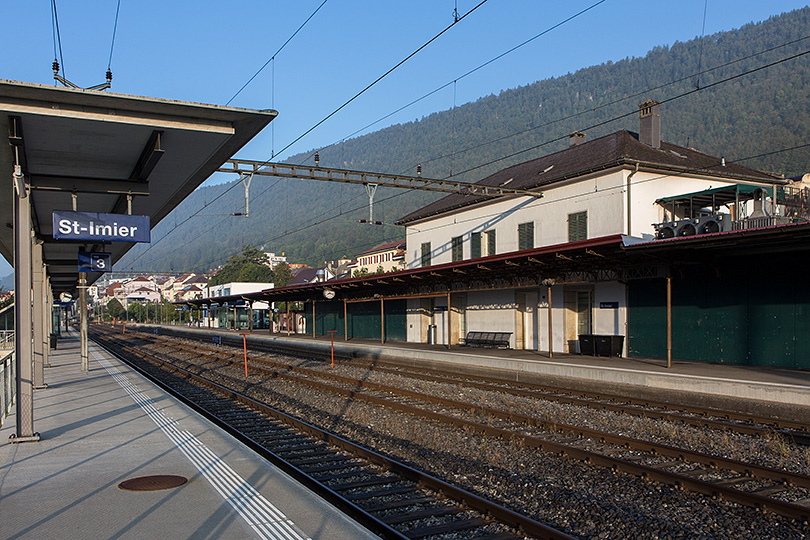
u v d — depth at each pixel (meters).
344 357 28.44
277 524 5.48
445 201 34.84
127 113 9.04
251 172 18.58
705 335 18.91
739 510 6.56
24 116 8.55
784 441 9.96
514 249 27.62
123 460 7.95
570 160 27.31
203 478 7.02
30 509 5.94
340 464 8.71
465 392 15.98
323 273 79.31
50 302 38.81
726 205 22.28
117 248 24.69
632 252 17.42
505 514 6.18
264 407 13.60
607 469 8.19
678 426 11.16
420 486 7.47
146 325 94.69
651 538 5.86
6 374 12.10
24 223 9.41
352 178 20.48
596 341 21.80
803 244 15.54
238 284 79.50
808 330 16.38
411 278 28.11
